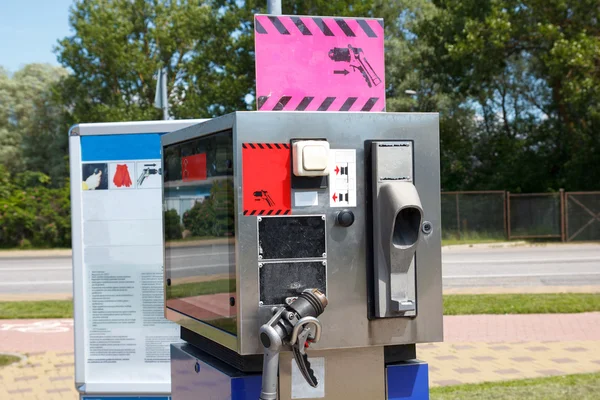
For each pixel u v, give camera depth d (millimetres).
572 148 30734
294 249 2557
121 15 41469
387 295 2623
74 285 4422
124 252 4391
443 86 31672
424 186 2676
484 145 35344
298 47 3010
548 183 31672
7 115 45562
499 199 26812
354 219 2617
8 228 31406
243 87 33281
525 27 26891
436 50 30703
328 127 2590
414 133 2674
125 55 39438
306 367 2498
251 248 2516
